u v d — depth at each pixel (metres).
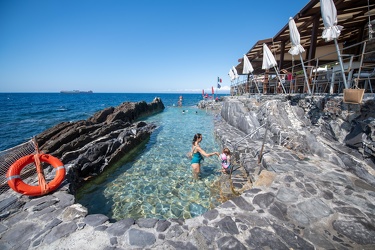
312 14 9.01
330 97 6.64
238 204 3.79
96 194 6.08
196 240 2.95
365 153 4.97
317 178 4.72
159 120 22.06
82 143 9.75
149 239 2.99
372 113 4.90
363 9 8.84
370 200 3.83
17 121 23.66
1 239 3.06
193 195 5.84
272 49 14.86
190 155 7.06
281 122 8.39
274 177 4.77
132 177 7.24
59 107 44.88
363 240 2.88
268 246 2.80
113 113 20.33
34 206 3.96
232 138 10.26
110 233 3.15
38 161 4.72
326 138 6.61
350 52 12.95
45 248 2.88
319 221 3.29
